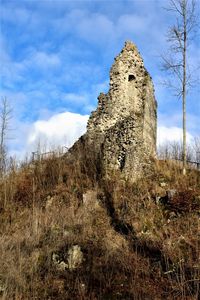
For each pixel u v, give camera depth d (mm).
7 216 23422
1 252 17141
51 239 18578
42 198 24703
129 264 16594
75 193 24328
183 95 26062
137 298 14398
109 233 19703
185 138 25859
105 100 29375
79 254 17141
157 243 18328
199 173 25703
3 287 14945
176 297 14273
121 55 30141
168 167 26547
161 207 21531
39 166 28578
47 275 16078
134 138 25906
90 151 27766
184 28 26266
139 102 29703
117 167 25562
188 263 16172
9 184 27078
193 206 21109
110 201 22672
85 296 14891
